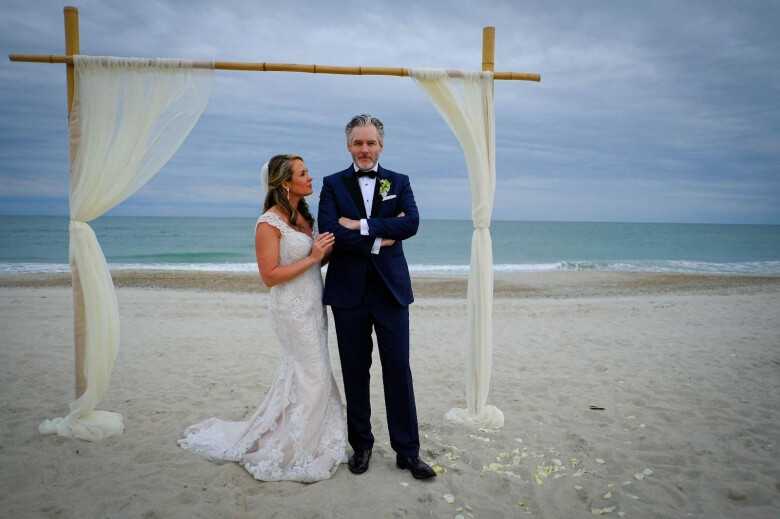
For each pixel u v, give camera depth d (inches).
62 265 690.2
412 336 287.4
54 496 107.2
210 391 183.0
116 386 187.6
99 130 128.2
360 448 123.5
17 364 209.0
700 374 207.9
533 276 649.6
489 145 143.5
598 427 152.3
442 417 161.0
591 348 257.6
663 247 1561.3
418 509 105.6
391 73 135.0
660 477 120.6
